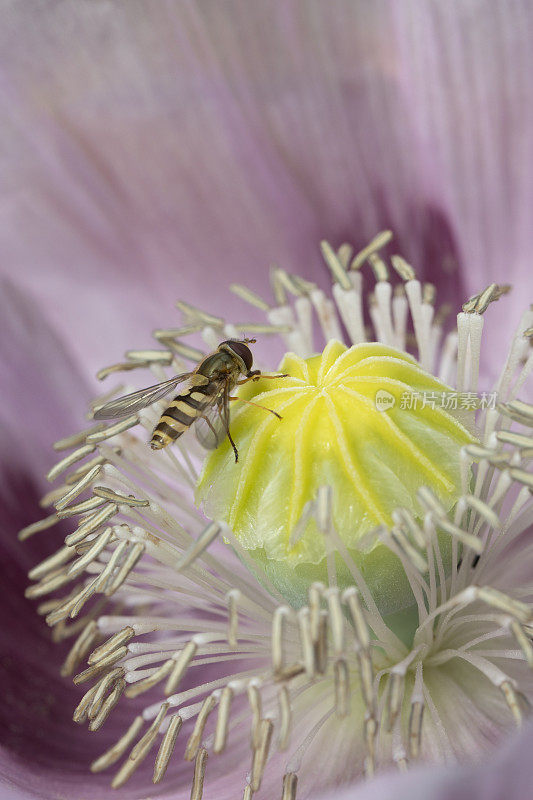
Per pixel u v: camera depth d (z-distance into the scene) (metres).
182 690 0.24
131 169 0.26
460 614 0.22
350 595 0.21
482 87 0.25
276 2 0.25
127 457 0.23
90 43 0.25
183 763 0.23
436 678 0.22
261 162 0.26
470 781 0.19
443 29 0.25
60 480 0.25
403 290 0.25
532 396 0.25
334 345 0.22
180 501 0.23
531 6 0.24
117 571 0.23
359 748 0.22
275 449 0.22
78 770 0.23
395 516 0.21
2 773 0.22
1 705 0.23
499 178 0.25
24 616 0.24
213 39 0.25
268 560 0.22
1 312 0.26
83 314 0.26
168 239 0.26
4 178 0.26
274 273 0.25
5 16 0.25
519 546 0.23
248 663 0.24
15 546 0.24
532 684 0.22
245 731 0.23
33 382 0.26
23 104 0.25
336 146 0.26
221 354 0.22
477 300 0.23
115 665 0.23
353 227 0.26
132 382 0.26
